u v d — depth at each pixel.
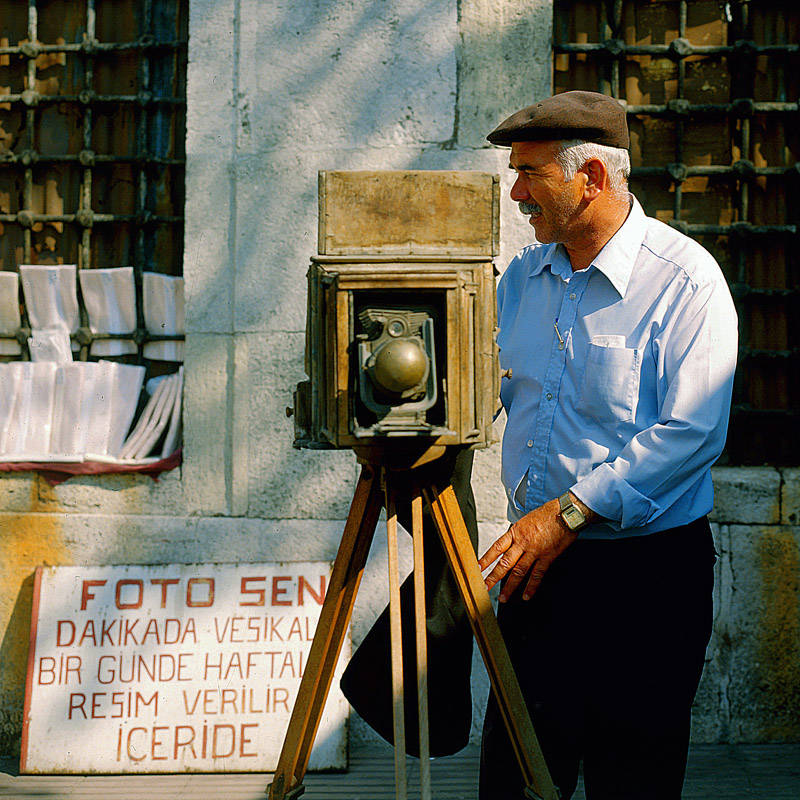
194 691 2.98
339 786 2.82
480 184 1.82
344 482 3.10
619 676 1.91
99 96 3.29
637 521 1.86
